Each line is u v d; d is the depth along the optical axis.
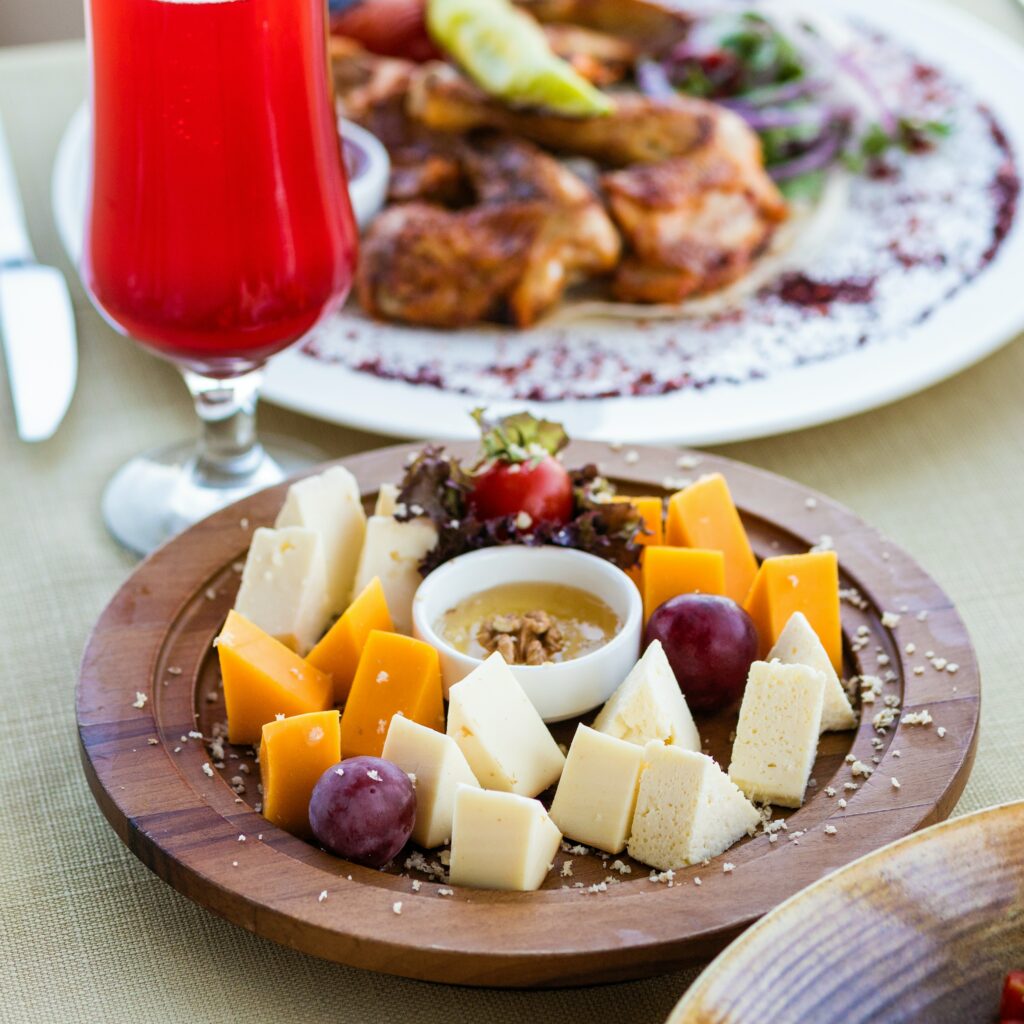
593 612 1.35
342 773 1.08
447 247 1.97
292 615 1.32
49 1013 1.05
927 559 1.59
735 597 1.40
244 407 1.69
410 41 2.51
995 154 2.39
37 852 1.20
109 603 1.36
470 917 1.01
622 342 1.98
